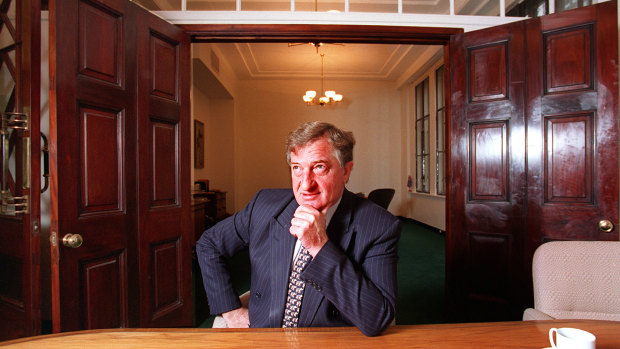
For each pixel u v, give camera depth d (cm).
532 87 190
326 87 723
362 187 728
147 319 181
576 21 179
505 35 198
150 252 184
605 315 104
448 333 77
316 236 77
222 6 396
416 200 674
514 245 196
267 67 656
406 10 421
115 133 168
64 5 145
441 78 576
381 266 88
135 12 178
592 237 176
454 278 215
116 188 167
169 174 199
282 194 114
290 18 219
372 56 602
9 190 152
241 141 713
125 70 171
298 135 84
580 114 178
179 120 206
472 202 207
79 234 148
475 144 207
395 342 72
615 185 170
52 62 140
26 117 141
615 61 170
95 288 156
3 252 153
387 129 732
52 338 71
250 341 71
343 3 406
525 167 192
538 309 109
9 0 148
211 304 106
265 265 103
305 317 90
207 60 488
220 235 113
